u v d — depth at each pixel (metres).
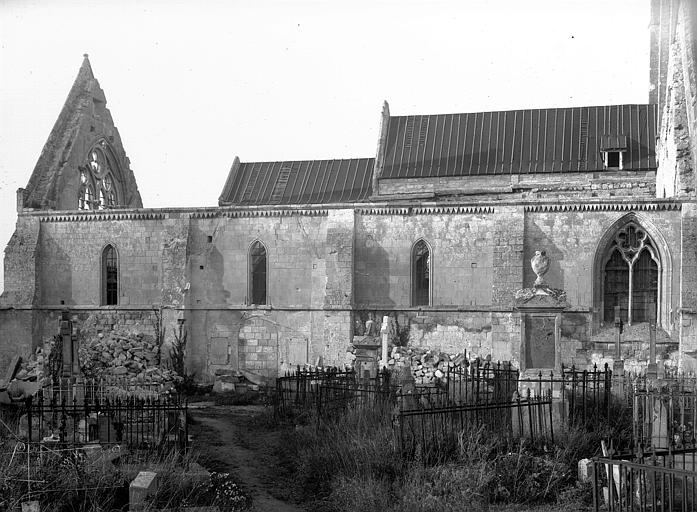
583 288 52.59
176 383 54.44
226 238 58.38
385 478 24.12
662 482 19.69
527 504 23.20
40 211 61.19
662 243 51.62
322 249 56.81
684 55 56.47
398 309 55.16
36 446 24.66
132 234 59.78
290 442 30.48
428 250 55.31
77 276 60.50
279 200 71.25
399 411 26.56
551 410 27.45
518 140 66.81
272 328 57.16
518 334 52.31
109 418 27.64
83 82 72.19
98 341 57.09
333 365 54.59
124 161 77.81
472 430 26.44
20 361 53.22
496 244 53.25
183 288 57.78
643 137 64.75
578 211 52.88
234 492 24.27
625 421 29.53
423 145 68.50
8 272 60.56
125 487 23.20
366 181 71.00
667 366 47.00
